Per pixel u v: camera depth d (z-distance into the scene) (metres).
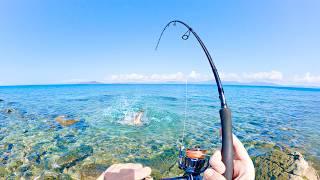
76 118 13.91
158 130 10.45
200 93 38.69
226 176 1.11
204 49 1.72
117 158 6.89
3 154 7.50
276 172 5.05
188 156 1.63
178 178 1.64
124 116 13.82
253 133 10.12
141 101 24.41
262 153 7.27
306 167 5.05
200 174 1.58
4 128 11.37
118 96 34.91
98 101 26.58
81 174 5.90
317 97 44.75
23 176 5.91
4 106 21.62
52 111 17.73
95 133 10.12
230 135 1.23
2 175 5.97
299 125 12.56
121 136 9.50
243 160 1.17
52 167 6.40
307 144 8.60
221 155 1.16
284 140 9.11
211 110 16.56
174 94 38.69
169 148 7.73
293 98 39.16
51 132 10.45
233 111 17.89
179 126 11.12
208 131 9.98
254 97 37.41
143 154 7.19
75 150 7.75
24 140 9.13
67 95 40.66
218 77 1.51
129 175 1.48
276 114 16.92
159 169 6.05
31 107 20.73
